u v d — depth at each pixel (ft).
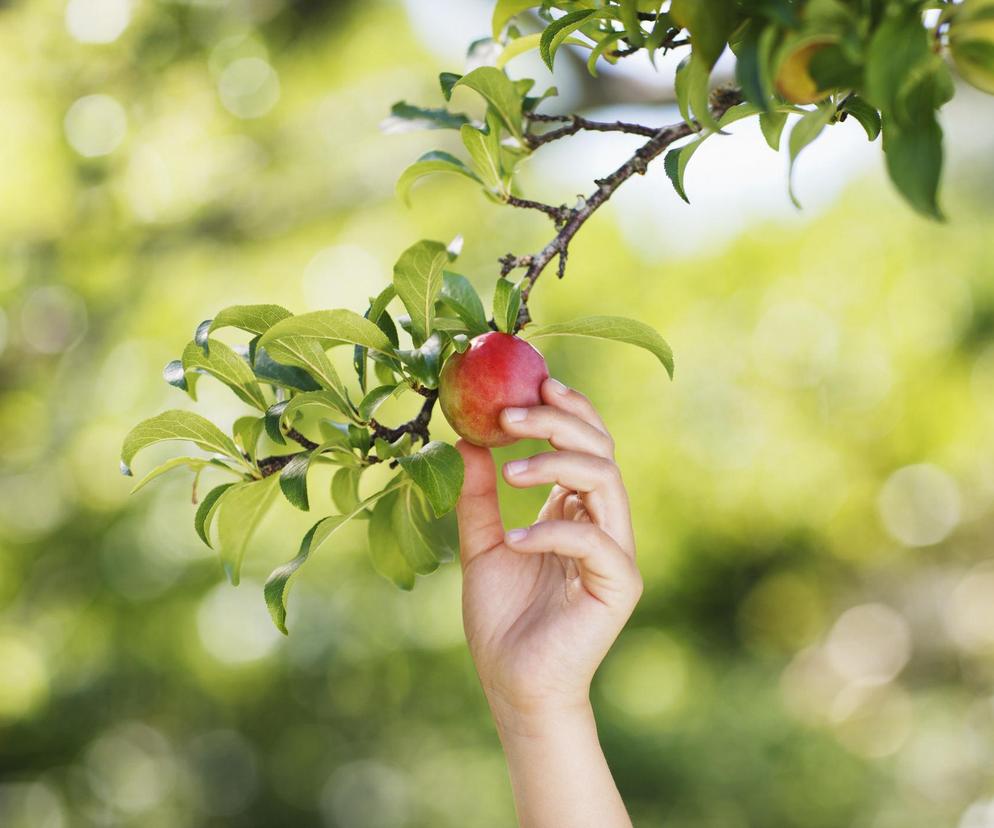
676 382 19.35
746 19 2.55
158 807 18.84
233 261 18.03
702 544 25.36
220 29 16.71
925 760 25.30
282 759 19.49
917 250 19.66
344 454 3.76
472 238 19.58
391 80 18.33
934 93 2.44
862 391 19.04
